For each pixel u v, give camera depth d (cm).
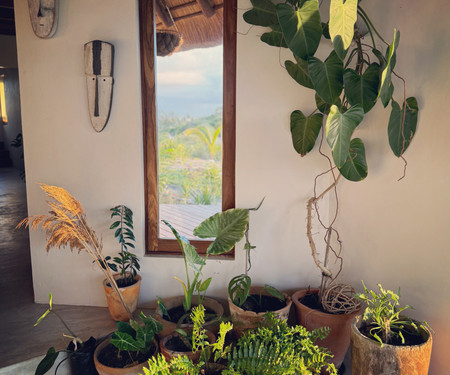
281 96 244
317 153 247
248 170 254
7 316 259
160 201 273
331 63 190
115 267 253
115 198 265
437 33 188
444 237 189
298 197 253
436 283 195
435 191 193
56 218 220
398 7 206
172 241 273
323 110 230
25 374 212
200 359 184
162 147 268
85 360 211
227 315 266
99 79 250
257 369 167
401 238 212
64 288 276
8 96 1011
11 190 721
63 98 259
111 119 258
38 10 247
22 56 258
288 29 181
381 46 217
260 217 258
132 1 246
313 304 230
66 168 265
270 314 198
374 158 225
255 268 263
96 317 259
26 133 265
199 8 253
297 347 176
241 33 242
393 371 168
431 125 193
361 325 191
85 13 249
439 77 188
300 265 259
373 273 230
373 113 224
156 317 236
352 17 168
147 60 257
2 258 364
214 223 241
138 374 200
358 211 236
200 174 269
